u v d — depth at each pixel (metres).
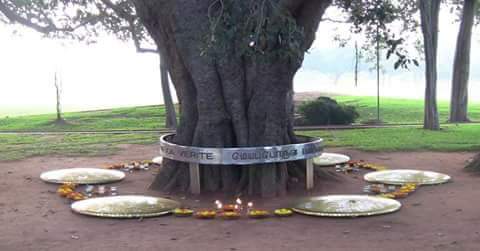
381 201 8.60
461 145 16.45
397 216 7.92
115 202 8.80
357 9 9.19
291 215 8.08
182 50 9.87
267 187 9.49
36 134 24.69
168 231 7.33
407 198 9.18
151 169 12.84
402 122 29.05
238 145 9.84
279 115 9.76
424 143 17.05
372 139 18.62
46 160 14.81
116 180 11.07
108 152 16.44
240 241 6.82
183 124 10.33
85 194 9.80
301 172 10.32
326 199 8.81
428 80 22.83
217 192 9.77
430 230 7.14
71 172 11.73
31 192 10.13
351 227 7.36
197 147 9.60
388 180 10.55
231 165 9.91
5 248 6.67
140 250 6.51
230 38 6.82
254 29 6.72
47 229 7.51
